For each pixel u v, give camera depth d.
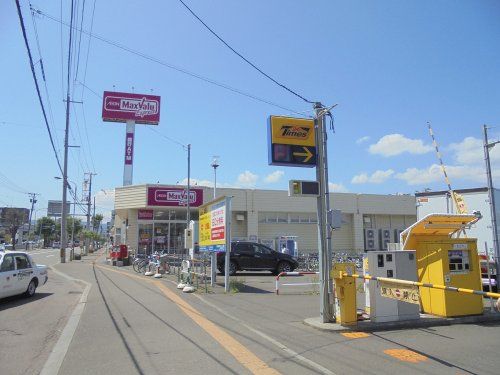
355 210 34.78
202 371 6.23
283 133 10.09
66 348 7.55
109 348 7.50
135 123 42.53
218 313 10.88
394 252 9.59
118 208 32.78
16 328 9.31
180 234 32.72
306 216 33.81
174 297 13.64
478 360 6.76
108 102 41.78
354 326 8.93
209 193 32.44
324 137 10.30
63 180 34.34
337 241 34.56
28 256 14.27
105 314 10.73
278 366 6.45
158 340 8.04
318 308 11.61
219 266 22.47
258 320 9.96
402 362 6.64
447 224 11.09
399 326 9.20
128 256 30.08
